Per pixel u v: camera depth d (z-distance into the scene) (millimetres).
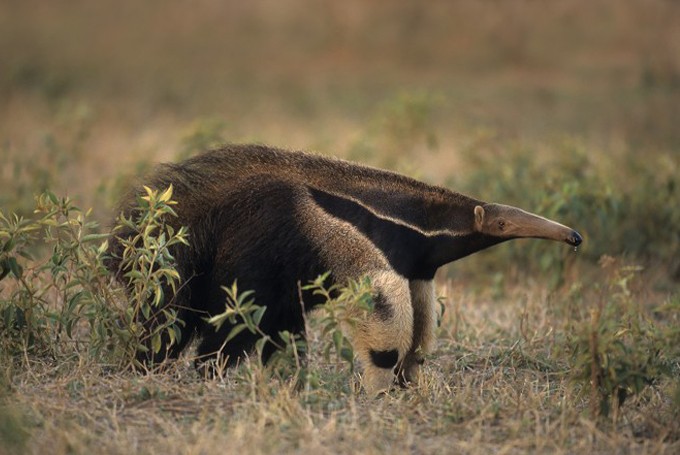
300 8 115812
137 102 74312
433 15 109250
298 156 22594
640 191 37688
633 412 21172
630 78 88750
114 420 19047
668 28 96062
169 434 18781
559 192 34625
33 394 20609
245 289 21922
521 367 25469
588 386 20859
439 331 27516
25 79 79250
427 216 22422
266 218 21828
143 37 111438
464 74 95500
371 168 22609
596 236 35531
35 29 110688
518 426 19578
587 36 102562
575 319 29047
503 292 34719
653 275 35594
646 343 22750
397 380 23453
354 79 93500
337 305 20391
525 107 75062
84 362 22281
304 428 18906
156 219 22375
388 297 21703
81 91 77938
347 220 21844
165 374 21703
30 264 30453
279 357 21344
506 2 103875
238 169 22484
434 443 19125
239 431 18391
